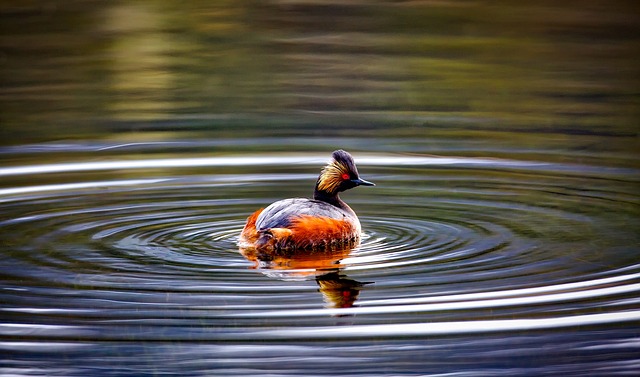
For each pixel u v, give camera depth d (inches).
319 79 2672.2
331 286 1235.9
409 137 2170.3
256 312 1157.7
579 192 1740.9
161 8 3535.9
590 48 2930.6
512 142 2119.8
